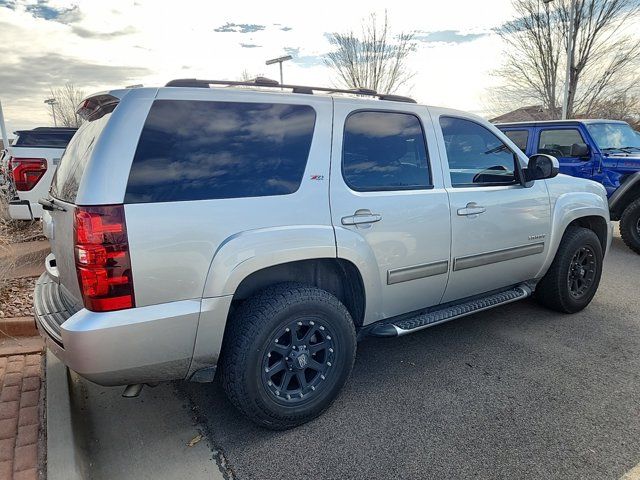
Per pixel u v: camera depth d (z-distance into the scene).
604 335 3.98
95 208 2.08
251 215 2.44
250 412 2.53
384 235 2.92
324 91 2.99
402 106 3.16
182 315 2.25
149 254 2.16
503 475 2.34
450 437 2.63
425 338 3.95
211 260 2.31
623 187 6.75
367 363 3.52
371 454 2.50
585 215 4.29
